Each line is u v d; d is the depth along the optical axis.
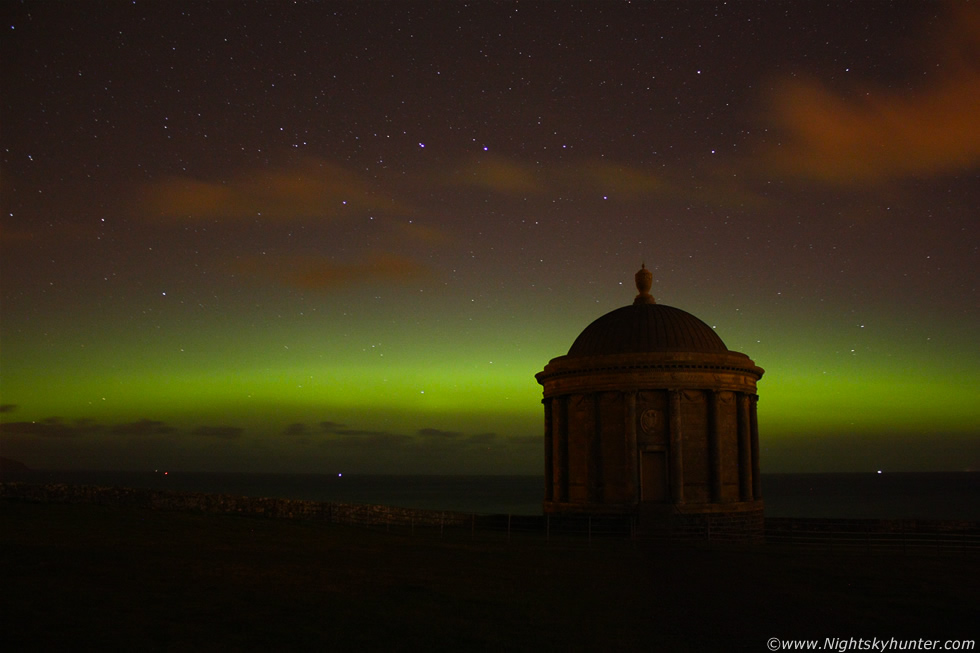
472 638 15.49
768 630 16.92
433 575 22.55
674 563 26.69
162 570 20.91
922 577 23.97
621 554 28.98
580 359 42.34
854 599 20.36
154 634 14.61
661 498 40.50
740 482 41.94
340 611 17.22
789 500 166.75
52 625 14.76
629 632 16.50
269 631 15.29
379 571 22.81
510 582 21.92
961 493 199.50
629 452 40.62
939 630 17.12
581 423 42.81
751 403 44.28
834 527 40.16
